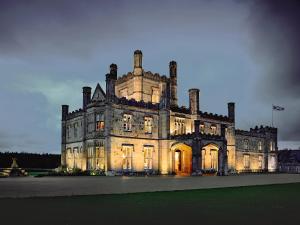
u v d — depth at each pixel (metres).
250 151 67.06
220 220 10.07
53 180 29.45
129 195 17.25
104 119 43.31
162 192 19.09
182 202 14.38
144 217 10.55
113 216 10.72
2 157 56.94
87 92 47.59
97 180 29.67
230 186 24.42
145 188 21.70
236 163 63.28
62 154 52.69
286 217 10.63
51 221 9.84
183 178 35.03
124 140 43.91
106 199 15.41
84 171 43.25
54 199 15.35
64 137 53.25
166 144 47.34
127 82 53.91
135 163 44.84
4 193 17.81
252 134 68.00
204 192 19.23
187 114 51.78
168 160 47.16
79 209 12.20
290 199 15.77
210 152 49.94
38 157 60.62
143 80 52.38
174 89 58.22
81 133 47.59
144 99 52.09
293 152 87.19
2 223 9.52
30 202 14.20
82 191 19.14
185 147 49.34
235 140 63.31
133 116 45.41
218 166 46.75
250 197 16.59
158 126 48.34
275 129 74.19
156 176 40.50
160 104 48.62
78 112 48.97
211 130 55.69
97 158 43.69
